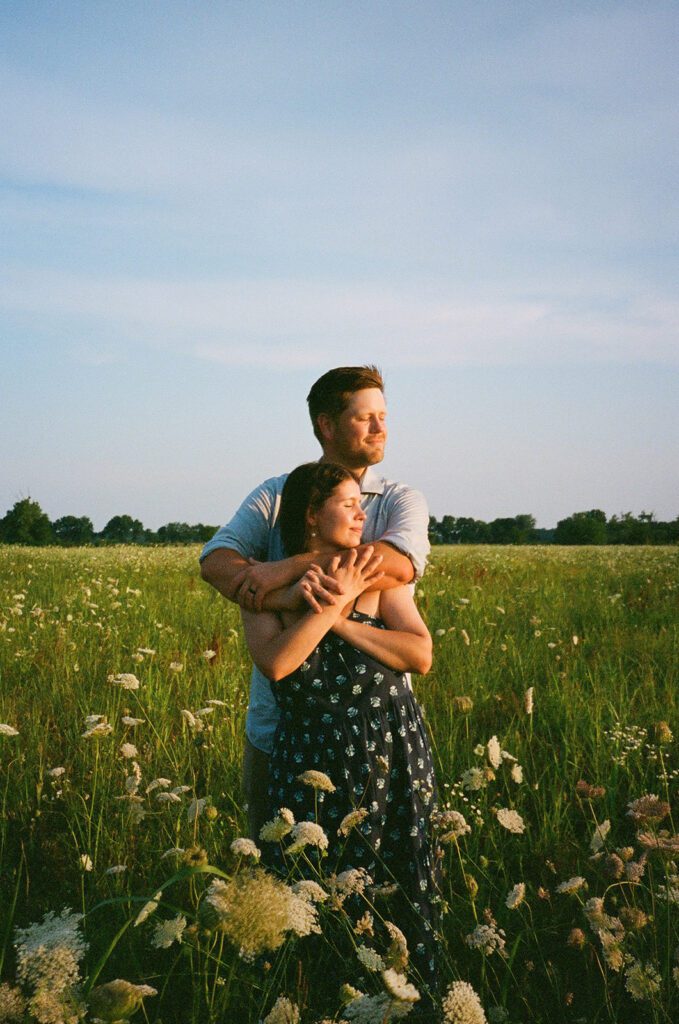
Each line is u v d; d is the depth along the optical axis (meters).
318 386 3.03
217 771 4.15
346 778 2.37
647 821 2.33
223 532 2.94
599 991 2.48
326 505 2.61
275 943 1.56
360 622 2.52
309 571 2.44
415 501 2.93
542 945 2.73
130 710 5.05
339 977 2.27
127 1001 1.52
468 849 3.24
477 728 4.98
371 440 2.97
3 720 4.93
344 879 2.11
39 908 2.91
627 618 8.51
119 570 13.90
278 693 2.49
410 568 2.62
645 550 25.00
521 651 6.70
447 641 6.94
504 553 22.11
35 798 3.89
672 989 2.26
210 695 5.52
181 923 1.97
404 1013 1.76
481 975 2.51
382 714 2.44
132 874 3.14
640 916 2.14
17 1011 1.64
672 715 4.91
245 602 2.55
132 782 3.11
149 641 7.14
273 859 2.46
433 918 2.44
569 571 14.23
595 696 5.15
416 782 2.45
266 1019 1.88
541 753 4.48
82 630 7.48
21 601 9.46
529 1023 2.33
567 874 3.05
